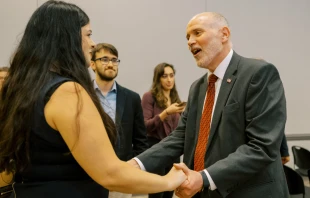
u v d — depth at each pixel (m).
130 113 2.33
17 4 3.60
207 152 1.43
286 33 4.56
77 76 0.93
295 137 4.56
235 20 4.34
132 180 0.92
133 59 3.99
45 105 0.88
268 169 1.36
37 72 0.91
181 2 4.12
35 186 0.91
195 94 1.63
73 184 0.93
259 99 1.31
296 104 4.65
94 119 0.89
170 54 4.13
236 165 1.27
